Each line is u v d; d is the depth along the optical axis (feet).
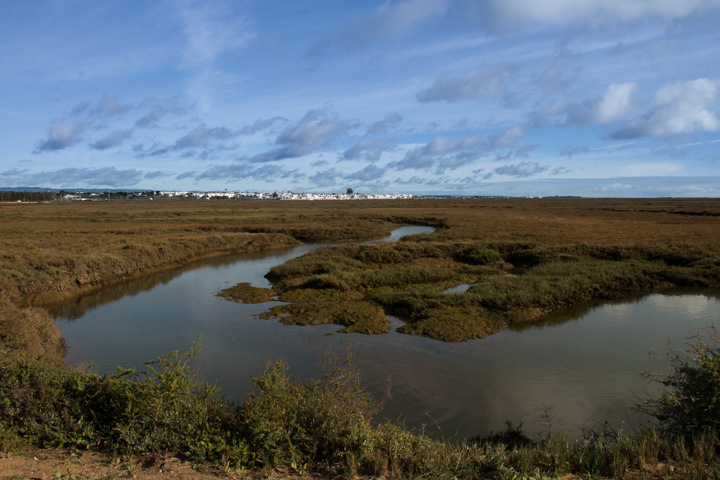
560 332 45.98
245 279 78.54
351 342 42.86
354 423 18.43
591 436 24.41
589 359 38.29
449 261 91.25
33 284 60.85
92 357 40.01
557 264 77.51
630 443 18.63
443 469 16.60
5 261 64.80
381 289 65.51
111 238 107.14
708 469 16.17
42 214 215.31
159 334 46.75
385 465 16.63
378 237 148.46
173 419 17.72
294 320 50.42
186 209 290.35
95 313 55.77
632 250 90.33
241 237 124.57
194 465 15.98
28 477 14.34
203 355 40.01
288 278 74.54
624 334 45.50
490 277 75.15
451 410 29.27
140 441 17.03
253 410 17.51
